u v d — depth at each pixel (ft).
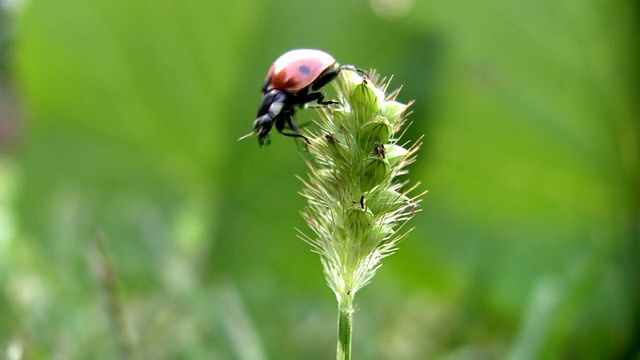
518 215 0.45
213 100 0.45
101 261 0.31
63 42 0.45
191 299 0.37
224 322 0.35
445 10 0.42
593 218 0.44
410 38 0.43
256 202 0.45
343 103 0.24
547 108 0.43
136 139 0.46
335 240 0.24
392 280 0.46
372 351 0.40
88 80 0.45
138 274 0.42
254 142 0.44
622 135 0.42
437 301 0.46
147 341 0.36
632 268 0.41
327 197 0.24
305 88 0.29
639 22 0.41
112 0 0.44
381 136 0.24
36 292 0.38
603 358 0.39
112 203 0.46
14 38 0.46
